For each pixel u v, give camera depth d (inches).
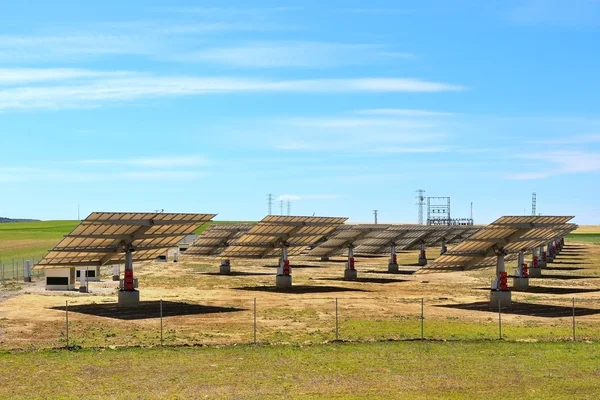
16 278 3149.6
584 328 1763.0
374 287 2920.8
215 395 1088.2
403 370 1259.8
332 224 3006.9
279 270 2893.7
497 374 1229.7
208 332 1679.4
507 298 2277.3
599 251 6348.4
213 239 4079.7
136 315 1984.5
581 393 1104.2
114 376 1207.6
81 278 2657.5
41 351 1405.0
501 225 2260.1
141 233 2208.4
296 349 1444.4
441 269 2439.7
